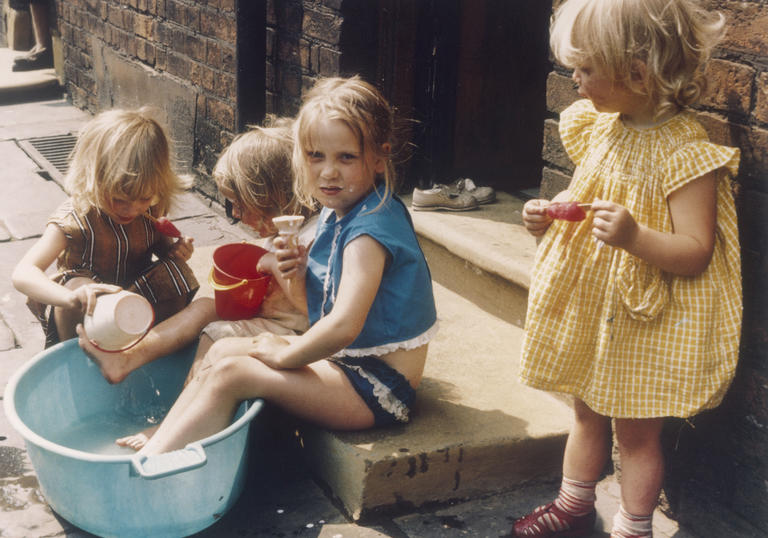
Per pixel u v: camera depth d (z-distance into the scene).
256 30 3.97
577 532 2.24
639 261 1.94
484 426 2.41
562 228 2.06
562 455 2.45
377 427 2.37
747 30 1.97
